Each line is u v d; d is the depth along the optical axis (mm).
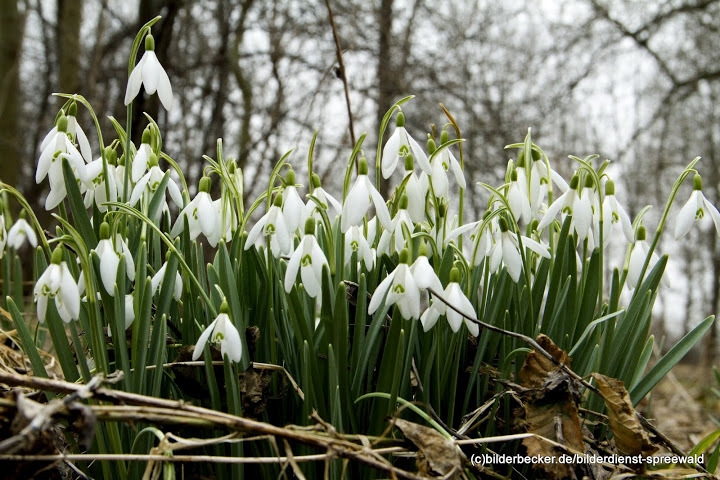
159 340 585
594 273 631
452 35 2312
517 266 605
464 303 579
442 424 598
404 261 572
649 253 631
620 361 634
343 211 601
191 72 2357
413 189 624
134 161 614
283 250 602
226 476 596
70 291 562
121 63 2744
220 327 570
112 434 572
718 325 4242
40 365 589
